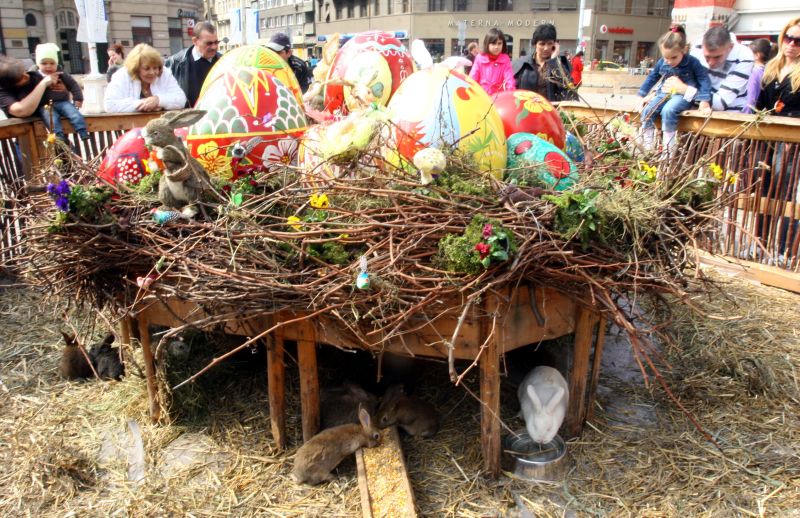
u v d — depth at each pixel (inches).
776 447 114.9
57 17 1451.8
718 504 100.1
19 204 158.9
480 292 84.6
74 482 105.3
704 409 125.7
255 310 96.3
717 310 168.4
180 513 98.3
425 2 1642.5
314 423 109.8
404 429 112.2
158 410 120.3
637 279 97.6
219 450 113.0
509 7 1601.9
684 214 111.2
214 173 117.1
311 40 2096.5
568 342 141.9
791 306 176.4
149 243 104.3
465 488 102.2
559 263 96.5
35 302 177.9
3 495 102.7
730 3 709.9
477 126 114.3
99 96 397.4
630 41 1547.7
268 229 99.3
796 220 188.1
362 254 96.2
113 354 139.7
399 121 115.5
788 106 196.5
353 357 133.6
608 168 126.6
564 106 242.4
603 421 121.1
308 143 117.8
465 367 133.0
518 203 96.1
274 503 99.9
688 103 203.5
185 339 137.2
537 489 102.7
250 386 129.3
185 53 240.8
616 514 97.6
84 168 120.8
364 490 96.6
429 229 92.6
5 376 139.8
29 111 202.7
